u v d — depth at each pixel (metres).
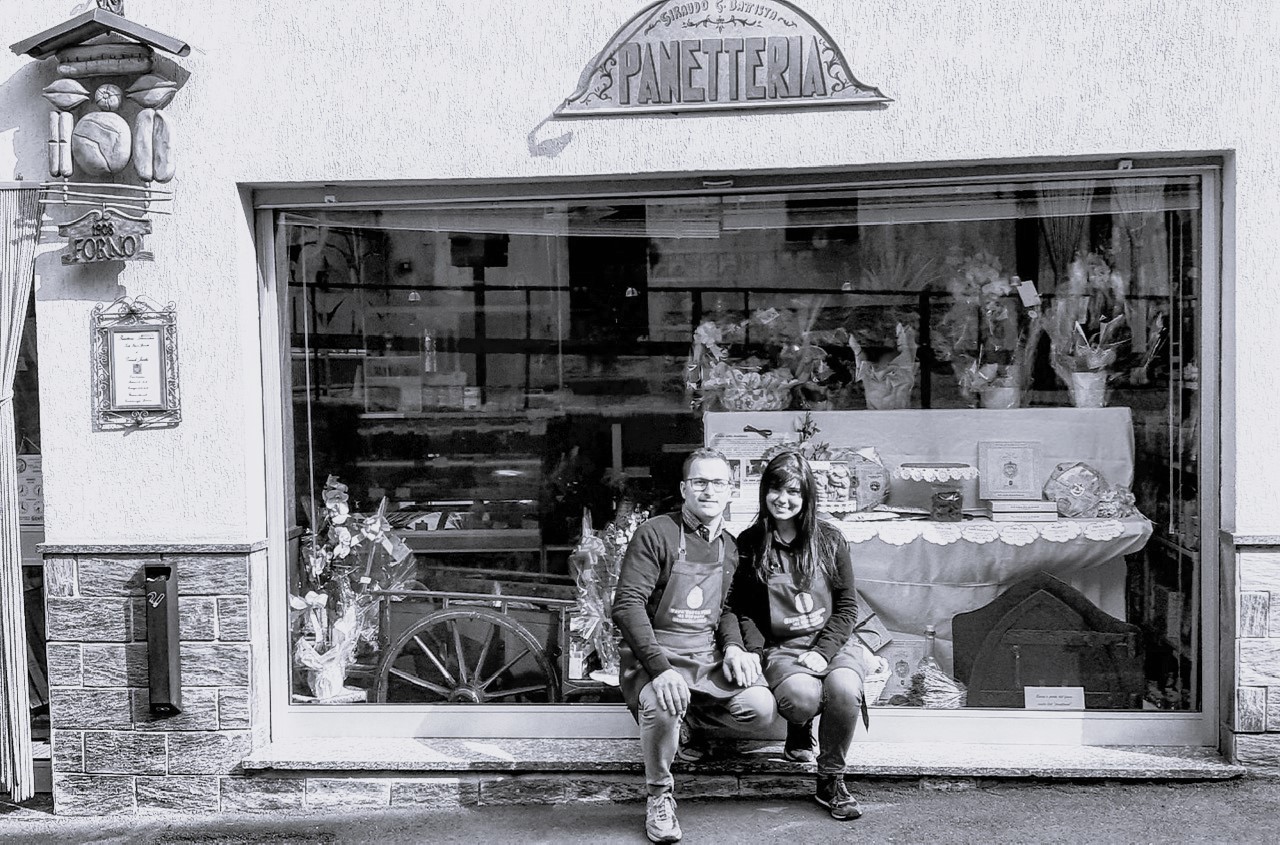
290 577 5.06
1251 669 4.54
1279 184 4.46
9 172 4.86
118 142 4.71
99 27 4.61
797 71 4.59
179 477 4.84
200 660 4.83
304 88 4.73
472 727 5.06
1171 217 4.72
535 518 5.16
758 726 4.41
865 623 5.07
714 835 4.31
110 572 4.84
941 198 4.82
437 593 5.16
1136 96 4.48
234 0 4.72
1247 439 4.52
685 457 5.12
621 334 5.08
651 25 4.62
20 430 5.14
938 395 5.07
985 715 4.91
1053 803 4.49
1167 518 4.84
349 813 4.72
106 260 4.78
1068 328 4.91
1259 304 4.49
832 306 5.03
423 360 5.09
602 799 4.71
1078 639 4.91
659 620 4.51
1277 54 4.43
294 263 5.01
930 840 4.22
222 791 4.84
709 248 5.00
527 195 4.86
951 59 4.54
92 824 4.77
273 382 4.97
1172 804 4.44
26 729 4.89
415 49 4.70
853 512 5.10
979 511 5.04
